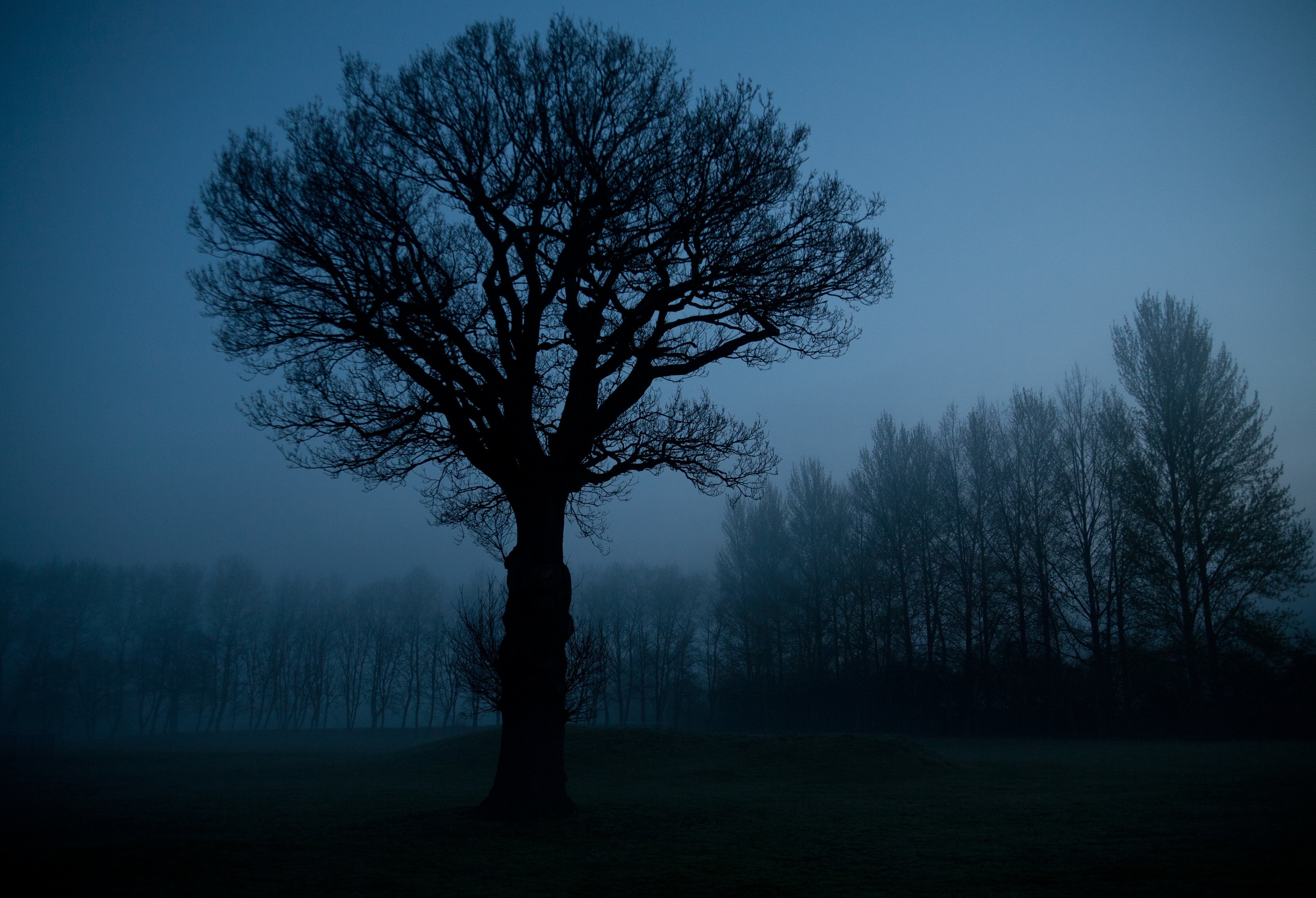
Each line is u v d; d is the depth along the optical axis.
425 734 70.38
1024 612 47.25
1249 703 37.56
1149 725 41.12
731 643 63.09
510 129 13.36
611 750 27.84
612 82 13.34
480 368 13.72
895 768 23.28
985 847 10.59
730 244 13.84
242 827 13.34
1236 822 11.78
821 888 8.27
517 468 13.90
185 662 73.62
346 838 11.73
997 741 42.22
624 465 14.72
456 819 12.82
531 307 14.10
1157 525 39.72
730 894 8.07
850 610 56.03
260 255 13.12
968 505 51.09
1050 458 47.31
